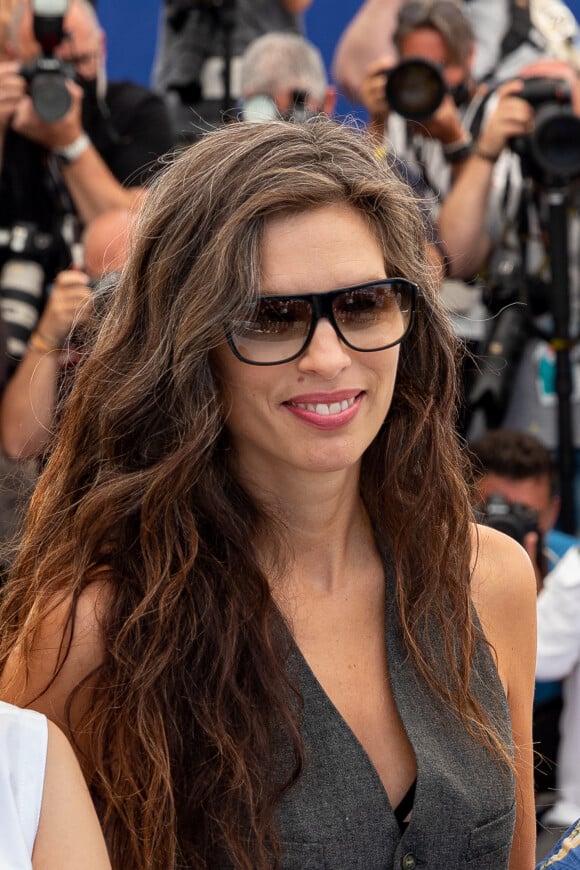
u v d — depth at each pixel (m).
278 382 4.14
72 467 4.54
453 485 4.66
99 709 4.23
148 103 9.85
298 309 4.08
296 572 4.53
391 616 4.55
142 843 4.15
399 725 4.45
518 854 4.99
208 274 4.10
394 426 4.65
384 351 4.21
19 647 4.36
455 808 4.32
